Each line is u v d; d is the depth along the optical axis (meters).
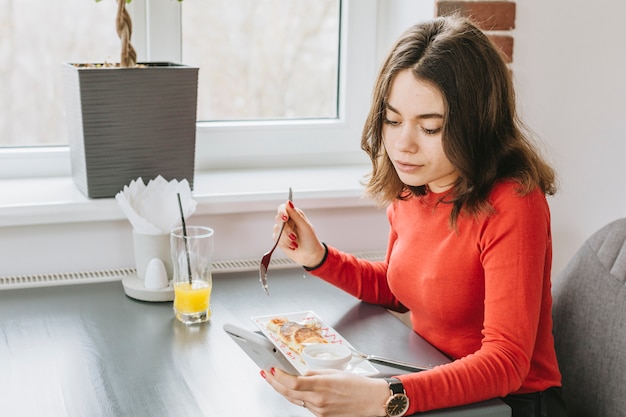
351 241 1.96
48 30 1.88
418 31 1.29
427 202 1.42
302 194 1.84
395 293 1.49
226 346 1.36
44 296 1.58
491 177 1.29
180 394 1.19
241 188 1.87
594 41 2.02
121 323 1.45
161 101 1.71
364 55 2.16
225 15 2.03
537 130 2.03
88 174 1.69
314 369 1.25
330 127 2.17
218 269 1.77
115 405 1.16
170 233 1.59
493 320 1.24
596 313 1.52
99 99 1.65
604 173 2.10
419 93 1.24
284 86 2.14
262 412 1.14
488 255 1.27
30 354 1.32
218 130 2.05
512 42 1.96
